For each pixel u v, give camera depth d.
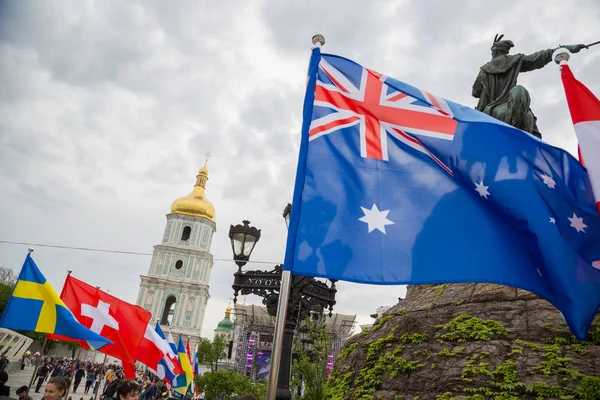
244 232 9.87
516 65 12.31
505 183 5.14
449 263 4.76
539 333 7.26
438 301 8.98
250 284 9.39
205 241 87.88
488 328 7.59
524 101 11.67
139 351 14.64
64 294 11.34
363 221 4.88
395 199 5.06
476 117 5.49
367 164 5.20
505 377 6.73
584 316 4.68
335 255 4.65
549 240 4.87
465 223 5.02
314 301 9.99
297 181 4.98
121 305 11.71
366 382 8.16
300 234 4.70
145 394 21.03
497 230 5.04
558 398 6.26
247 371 54.81
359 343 9.55
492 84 12.55
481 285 8.65
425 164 5.32
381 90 5.60
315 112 5.33
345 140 5.28
